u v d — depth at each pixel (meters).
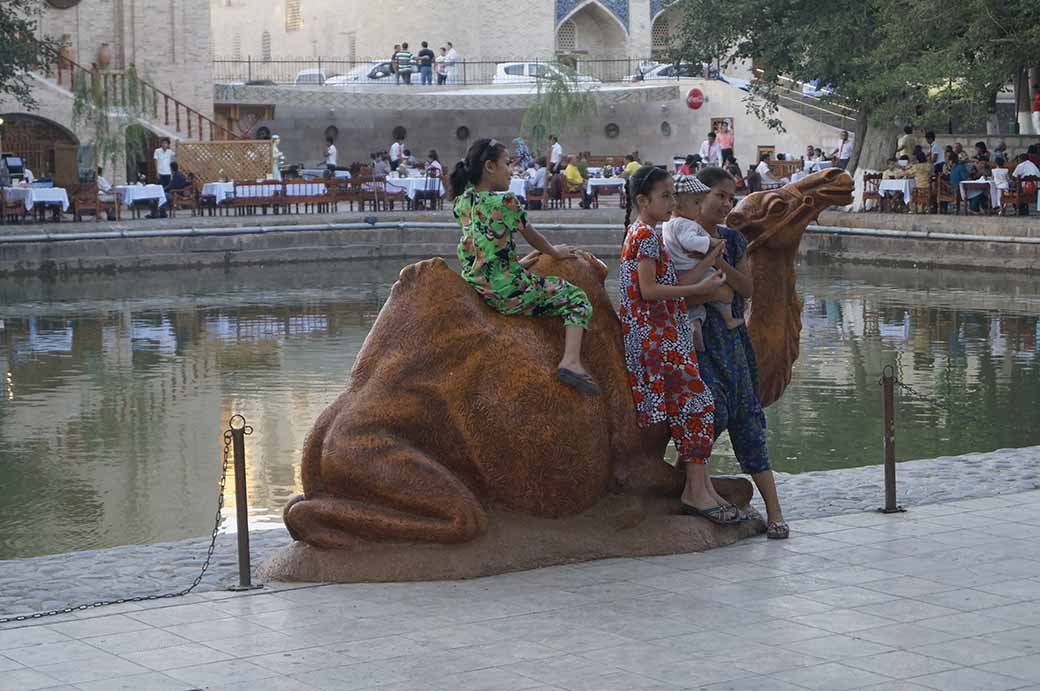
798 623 5.52
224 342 17.12
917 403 12.85
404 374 6.38
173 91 36.44
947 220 25.28
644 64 46.41
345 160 42.47
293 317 19.50
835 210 27.97
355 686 4.86
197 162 32.59
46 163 34.03
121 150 32.47
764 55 30.22
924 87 27.73
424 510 6.23
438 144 43.41
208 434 11.83
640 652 5.18
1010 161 27.61
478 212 6.52
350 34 51.16
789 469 10.38
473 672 4.98
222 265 27.30
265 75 52.44
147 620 5.70
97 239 26.02
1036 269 23.66
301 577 6.23
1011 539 6.83
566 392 6.47
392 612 5.73
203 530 8.86
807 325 17.97
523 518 6.45
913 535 6.94
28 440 11.66
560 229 28.72
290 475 10.34
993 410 12.45
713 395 6.82
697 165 32.31
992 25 24.34
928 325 17.80
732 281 6.92
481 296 6.55
